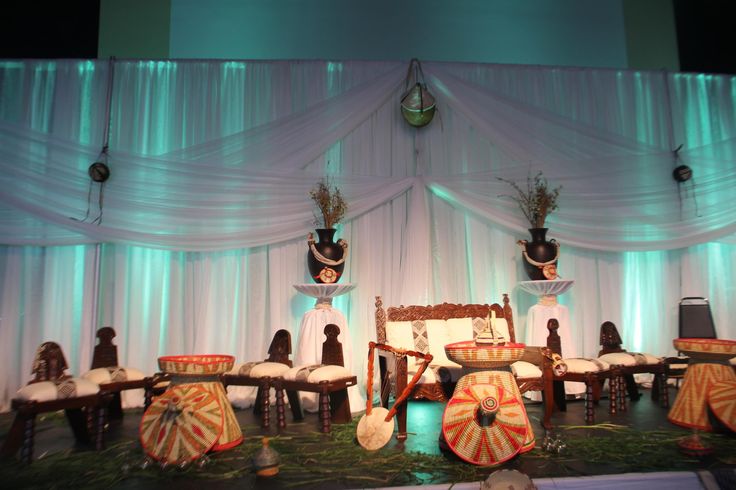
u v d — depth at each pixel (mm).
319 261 5098
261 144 5555
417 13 6695
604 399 5012
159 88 5605
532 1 6805
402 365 3598
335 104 5703
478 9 6742
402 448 3398
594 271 5809
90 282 5215
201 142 5555
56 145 5277
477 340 3375
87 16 6109
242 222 5426
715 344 3705
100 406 3469
